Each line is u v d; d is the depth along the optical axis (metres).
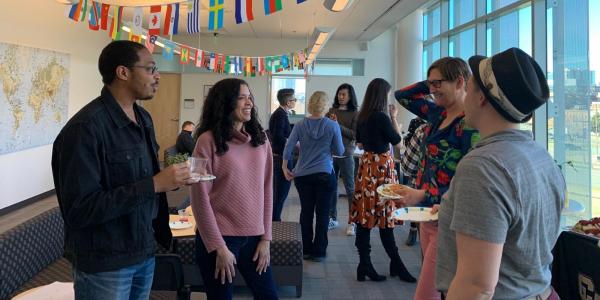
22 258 1.93
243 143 1.69
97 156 1.15
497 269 0.82
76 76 6.50
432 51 8.16
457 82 1.57
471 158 0.89
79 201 1.10
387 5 6.32
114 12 2.98
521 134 0.92
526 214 0.85
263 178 1.75
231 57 5.63
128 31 3.45
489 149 0.88
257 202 1.70
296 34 9.02
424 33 8.55
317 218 3.46
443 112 1.70
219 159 1.62
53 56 5.73
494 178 0.83
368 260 3.04
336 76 9.76
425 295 1.62
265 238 1.76
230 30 8.68
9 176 4.98
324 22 7.66
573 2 3.81
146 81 1.28
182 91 9.59
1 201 4.85
